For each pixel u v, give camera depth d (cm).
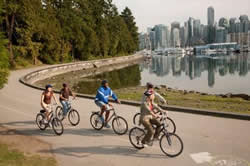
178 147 759
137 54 14775
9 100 1773
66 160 759
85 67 7312
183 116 1224
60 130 1000
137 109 1395
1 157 750
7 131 1067
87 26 7844
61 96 1120
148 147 843
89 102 1642
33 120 1244
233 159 730
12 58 4634
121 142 904
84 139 947
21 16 4600
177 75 5684
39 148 859
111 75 5606
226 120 1135
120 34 11200
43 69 4697
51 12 6069
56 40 6166
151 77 5328
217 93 3095
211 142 869
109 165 720
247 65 7844
